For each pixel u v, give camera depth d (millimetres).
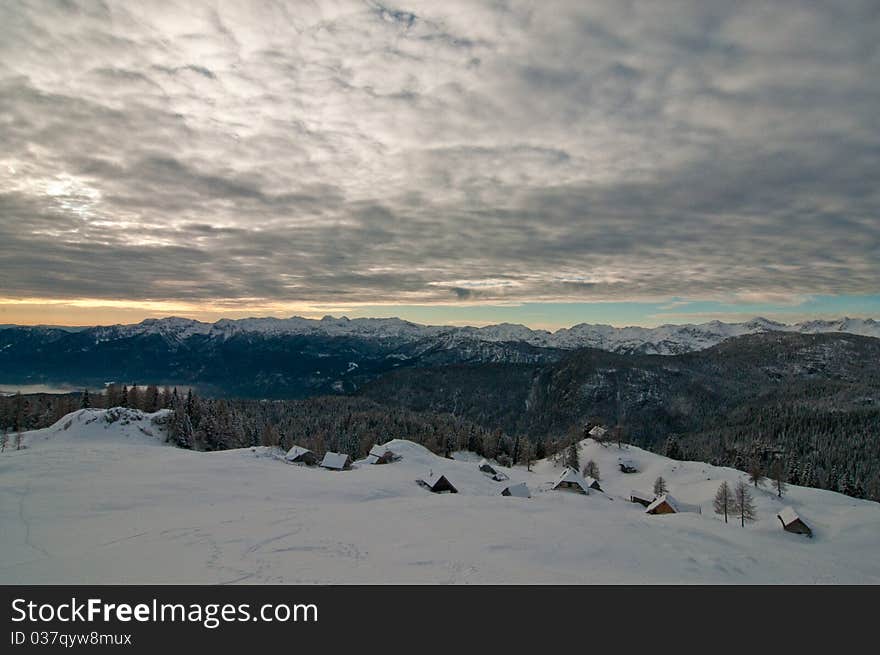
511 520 37844
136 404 128125
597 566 27078
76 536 27828
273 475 58938
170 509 36625
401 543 28312
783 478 95688
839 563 39156
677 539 37906
